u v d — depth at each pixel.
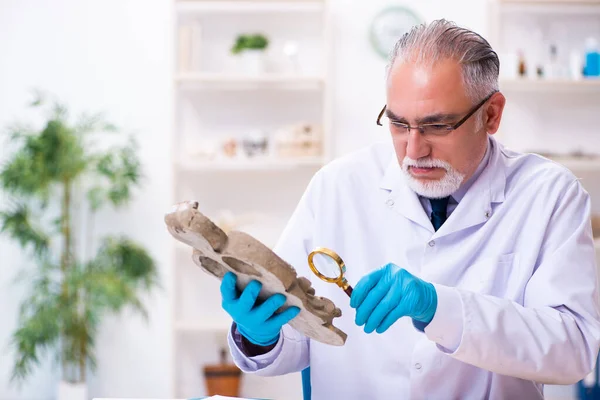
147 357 3.92
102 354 3.91
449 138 1.41
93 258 3.88
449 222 1.56
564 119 3.78
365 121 3.82
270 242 3.84
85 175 3.86
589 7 3.74
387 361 1.57
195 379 3.87
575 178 1.60
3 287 3.92
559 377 1.41
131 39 3.89
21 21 3.89
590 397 3.55
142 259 3.71
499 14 3.73
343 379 1.60
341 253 1.65
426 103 1.38
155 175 3.91
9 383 3.93
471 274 1.55
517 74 3.63
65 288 3.69
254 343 1.51
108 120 3.89
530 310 1.41
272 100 3.84
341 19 3.81
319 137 3.69
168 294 3.92
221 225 3.66
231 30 3.83
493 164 1.59
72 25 3.89
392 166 1.65
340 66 3.82
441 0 3.80
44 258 3.88
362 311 1.31
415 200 1.60
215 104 3.84
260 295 1.27
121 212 3.90
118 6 3.88
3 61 3.89
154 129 3.90
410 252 1.60
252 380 3.83
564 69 3.67
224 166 3.66
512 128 3.79
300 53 3.84
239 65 3.82
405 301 1.30
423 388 1.54
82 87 3.90
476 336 1.35
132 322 3.92
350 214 1.66
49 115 3.90
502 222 1.57
